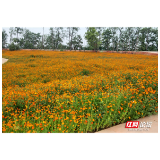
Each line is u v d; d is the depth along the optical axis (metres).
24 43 62.72
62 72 11.34
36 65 15.38
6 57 24.14
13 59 21.03
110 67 12.48
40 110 4.12
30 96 5.12
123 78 7.04
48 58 22.31
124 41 51.56
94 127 3.46
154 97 4.66
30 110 4.35
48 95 5.18
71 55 28.55
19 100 4.68
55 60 18.92
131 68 11.91
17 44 44.03
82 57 24.23
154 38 48.34
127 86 5.52
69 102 4.55
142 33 49.12
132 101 4.33
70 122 3.58
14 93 5.32
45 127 3.30
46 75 10.59
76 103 4.52
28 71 12.23
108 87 5.80
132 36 49.97
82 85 6.38
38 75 10.52
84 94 5.01
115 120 3.80
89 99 4.70
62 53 33.66
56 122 3.72
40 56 25.11
